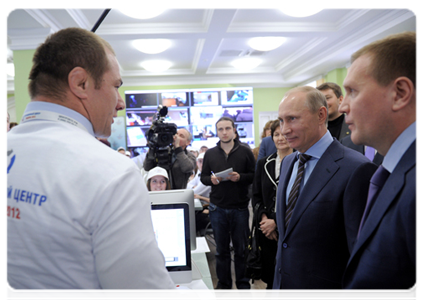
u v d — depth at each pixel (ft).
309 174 3.56
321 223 3.09
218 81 26.66
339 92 6.22
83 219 1.54
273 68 26.05
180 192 4.37
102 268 1.57
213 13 12.98
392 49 1.78
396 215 1.69
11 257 1.59
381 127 1.87
